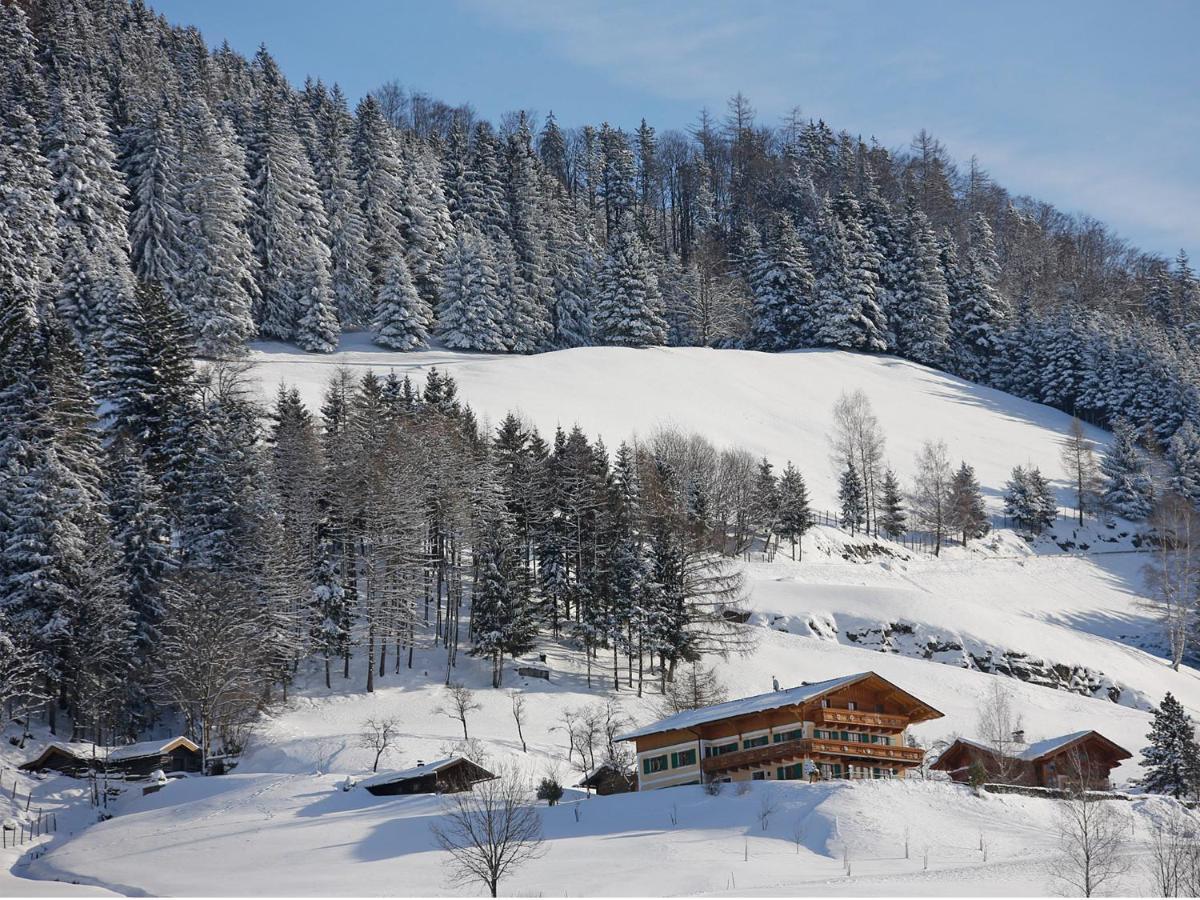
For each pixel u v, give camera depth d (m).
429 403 107.31
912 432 151.25
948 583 114.06
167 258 133.38
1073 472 148.25
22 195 119.69
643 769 57.12
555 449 102.00
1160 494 139.88
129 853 49.09
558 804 50.19
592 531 88.00
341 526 79.38
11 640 64.38
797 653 86.38
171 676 68.25
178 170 137.88
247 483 80.00
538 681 77.44
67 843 52.91
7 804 57.94
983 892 34.59
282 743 65.31
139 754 63.72
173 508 80.56
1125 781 67.50
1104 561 127.00
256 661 69.06
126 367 86.25
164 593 71.19
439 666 78.31
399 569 78.19
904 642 92.00
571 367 144.00
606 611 81.00
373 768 60.41
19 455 74.31
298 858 44.78
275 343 147.00
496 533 80.25
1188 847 39.31
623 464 98.62
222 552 77.06
